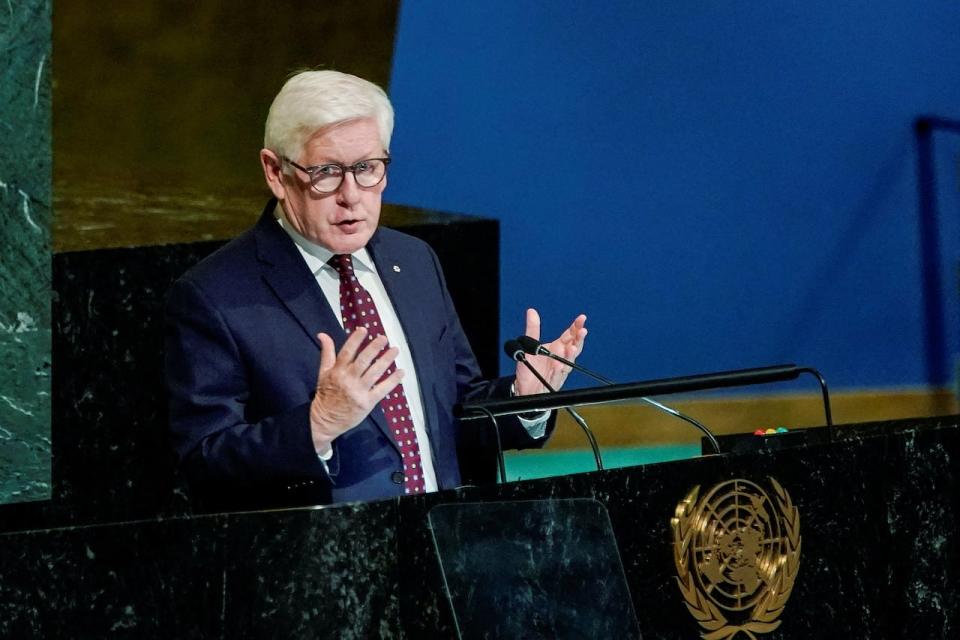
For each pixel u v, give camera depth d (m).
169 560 6.77
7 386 8.79
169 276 13.66
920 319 27.27
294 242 8.83
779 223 25.95
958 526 9.28
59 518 13.30
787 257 26.02
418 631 6.64
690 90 24.86
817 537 8.37
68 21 13.72
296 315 8.57
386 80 17.56
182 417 8.38
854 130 26.58
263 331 8.52
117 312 13.56
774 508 8.12
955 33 27.36
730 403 25.25
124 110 14.70
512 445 9.35
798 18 25.86
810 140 26.17
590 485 7.27
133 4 14.00
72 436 13.47
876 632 8.68
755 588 7.95
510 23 22.66
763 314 25.78
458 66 22.17
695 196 25.03
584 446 23.77
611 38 23.88
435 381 8.92
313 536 6.53
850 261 26.67
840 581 8.48
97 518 13.52
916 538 8.98
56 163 14.66
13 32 8.66
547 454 23.30
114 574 6.89
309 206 8.49
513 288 23.23
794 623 8.16
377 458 8.34
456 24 22.09
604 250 24.11
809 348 26.39
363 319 8.80
